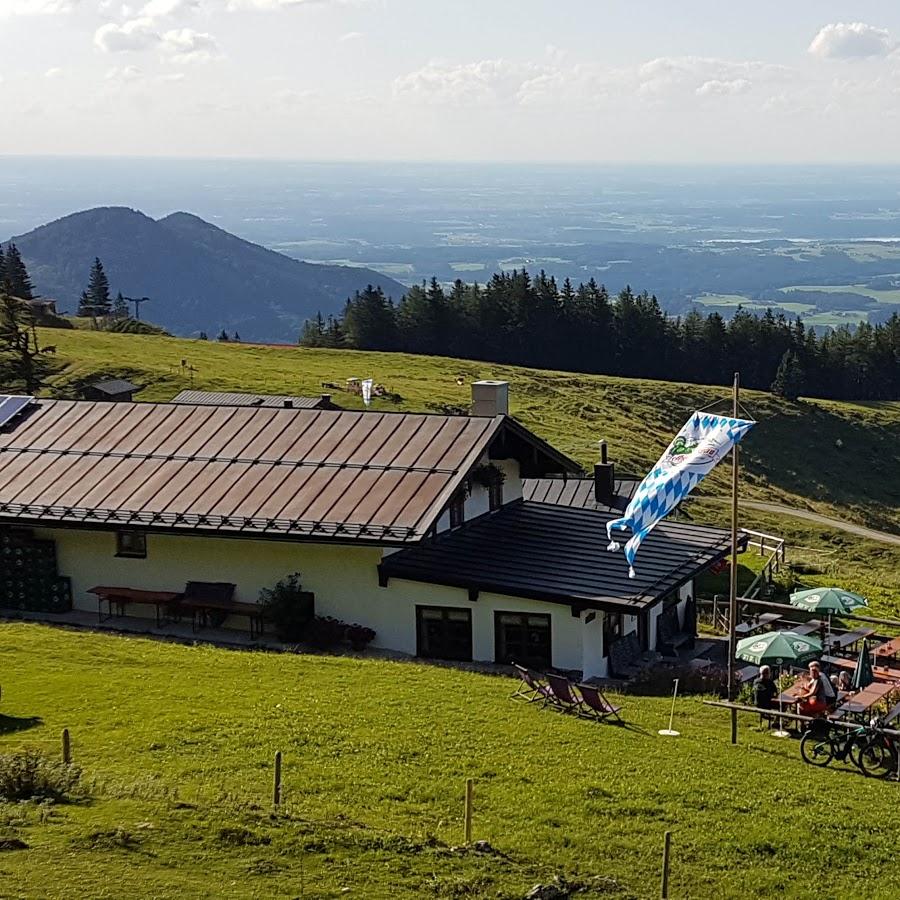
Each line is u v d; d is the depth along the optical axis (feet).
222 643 116.47
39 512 125.29
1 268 542.98
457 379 384.47
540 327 563.89
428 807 68.13
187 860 52.70
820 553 251.80
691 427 93.04
